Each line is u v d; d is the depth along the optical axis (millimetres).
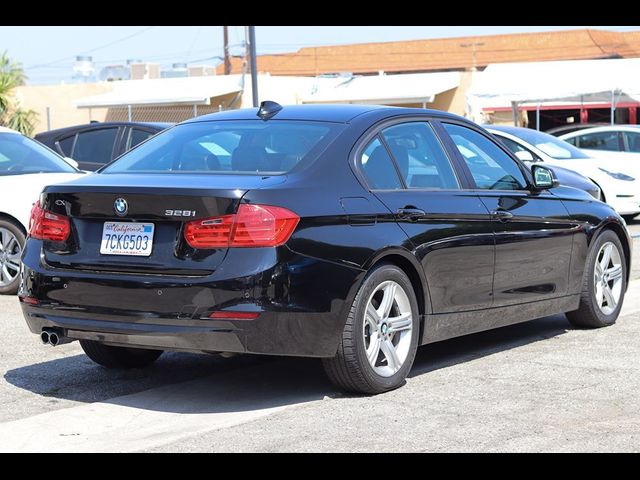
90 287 5105
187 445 4551
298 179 5160
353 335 5176
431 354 6480
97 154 13641
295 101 35469
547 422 4832
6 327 7535
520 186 6539
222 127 5863
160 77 45656
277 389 5602
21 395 5562
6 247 9102
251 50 20906
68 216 5270
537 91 26062
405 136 5859
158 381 5871
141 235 5047
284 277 4887
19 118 30016
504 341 6859
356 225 5227
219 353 5023
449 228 5754
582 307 7102
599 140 17375
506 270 6195
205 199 4898
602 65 26750
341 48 61938
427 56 60062
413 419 4902
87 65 46625
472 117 27078
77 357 6535
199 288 4855
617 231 7391
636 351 6461
